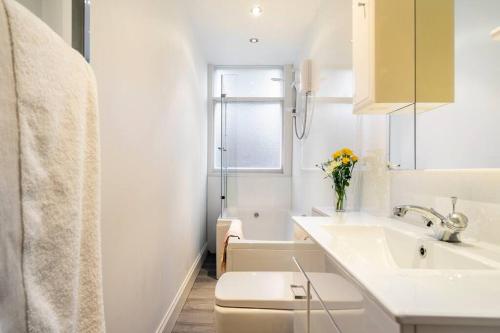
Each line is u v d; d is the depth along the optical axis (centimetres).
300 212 342
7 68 40
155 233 165
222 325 131
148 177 152
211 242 394
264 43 337
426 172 117
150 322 157
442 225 94
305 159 320
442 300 47
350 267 64
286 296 134
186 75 250
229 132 402
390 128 146
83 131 57
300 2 257
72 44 73
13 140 41
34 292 43
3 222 39
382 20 125
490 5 85
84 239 59
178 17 219
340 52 212
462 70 97
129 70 127
